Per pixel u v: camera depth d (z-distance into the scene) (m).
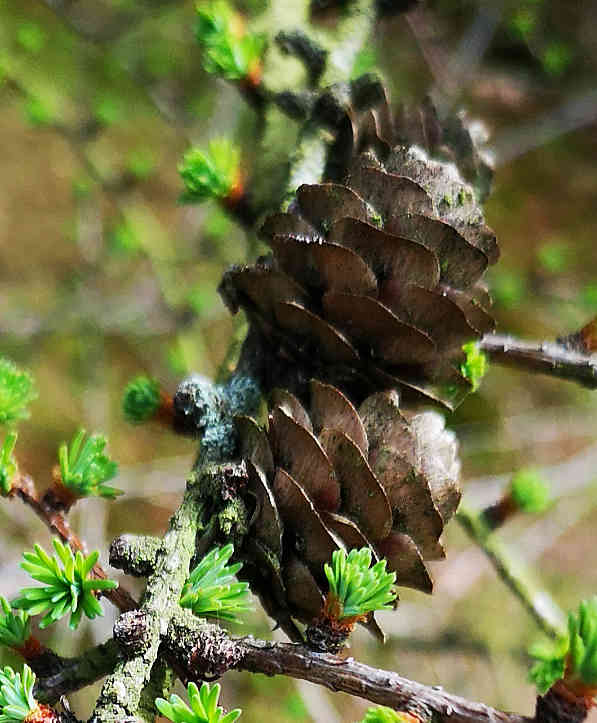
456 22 0.89
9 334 0.61
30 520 0.60
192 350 0.60
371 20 0.32
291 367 0.28
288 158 0.30
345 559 0.27
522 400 0.83
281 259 0.28
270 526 0.27
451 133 0.30
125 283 0.76
